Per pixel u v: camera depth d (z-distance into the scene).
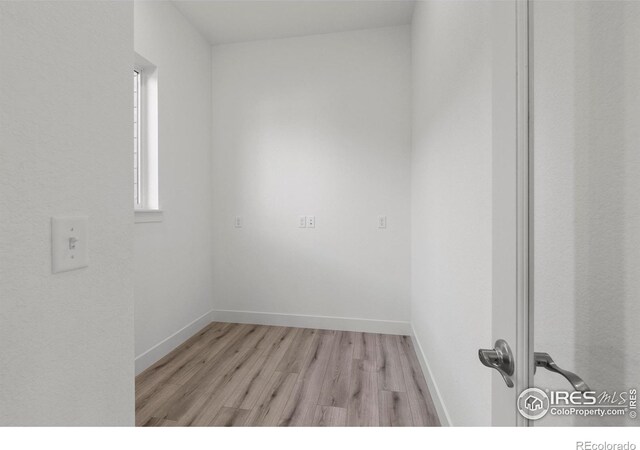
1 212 0.47
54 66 0.55
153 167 2.36
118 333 0.70
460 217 1.33
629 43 0.36
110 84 0.68
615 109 0.37
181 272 2.66
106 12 0.67
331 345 2.60
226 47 3.11
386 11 2.65
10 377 0.49
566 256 0.44
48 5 0.54
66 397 0.58
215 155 3.15
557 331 0.46
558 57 0.46
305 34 2.96
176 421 1.64
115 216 0.69
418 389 1.95
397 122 2.85
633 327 0.36
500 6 0.59
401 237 2.87
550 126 0.47
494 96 0.62
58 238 0.56
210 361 2.31
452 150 1.46
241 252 3.13
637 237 0.35
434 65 1.84
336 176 2.96
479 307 1.10
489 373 0.99
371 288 2.92
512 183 0.53
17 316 0.50
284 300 3.06
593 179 0.40
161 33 2.39
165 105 2.44
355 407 1.76
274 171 3.06
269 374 2.12
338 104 2.94
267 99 3.06
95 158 0.64
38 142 0.53
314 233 3.00
